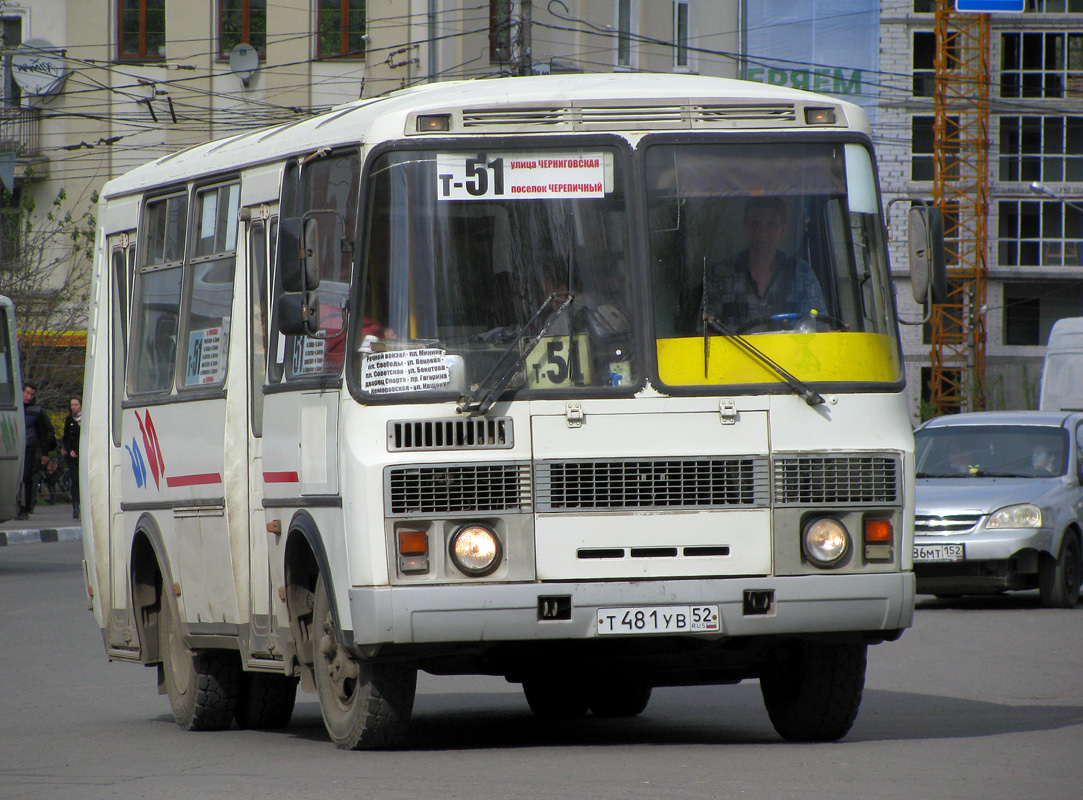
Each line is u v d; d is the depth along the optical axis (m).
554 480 29.64
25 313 142.88
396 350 29.84
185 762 31.97
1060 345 109.62
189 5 163.25
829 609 30.19
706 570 29.86
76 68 165.00
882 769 28.80
